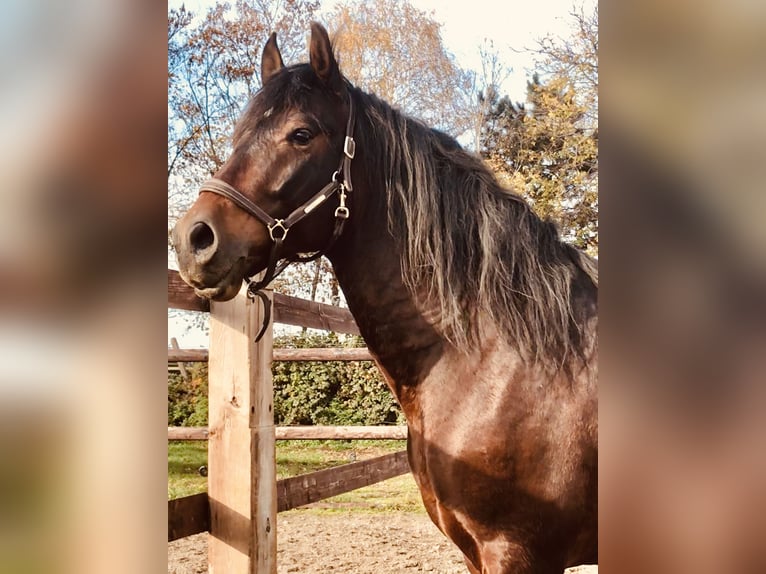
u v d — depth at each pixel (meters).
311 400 7.16
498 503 1.47
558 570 1.50
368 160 1.62
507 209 1.61
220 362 1.92
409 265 1.58
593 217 8.34
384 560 3.54
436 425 1.53
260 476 1.89
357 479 2.92
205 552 3.66
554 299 1.54
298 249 1.58
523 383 1.49
